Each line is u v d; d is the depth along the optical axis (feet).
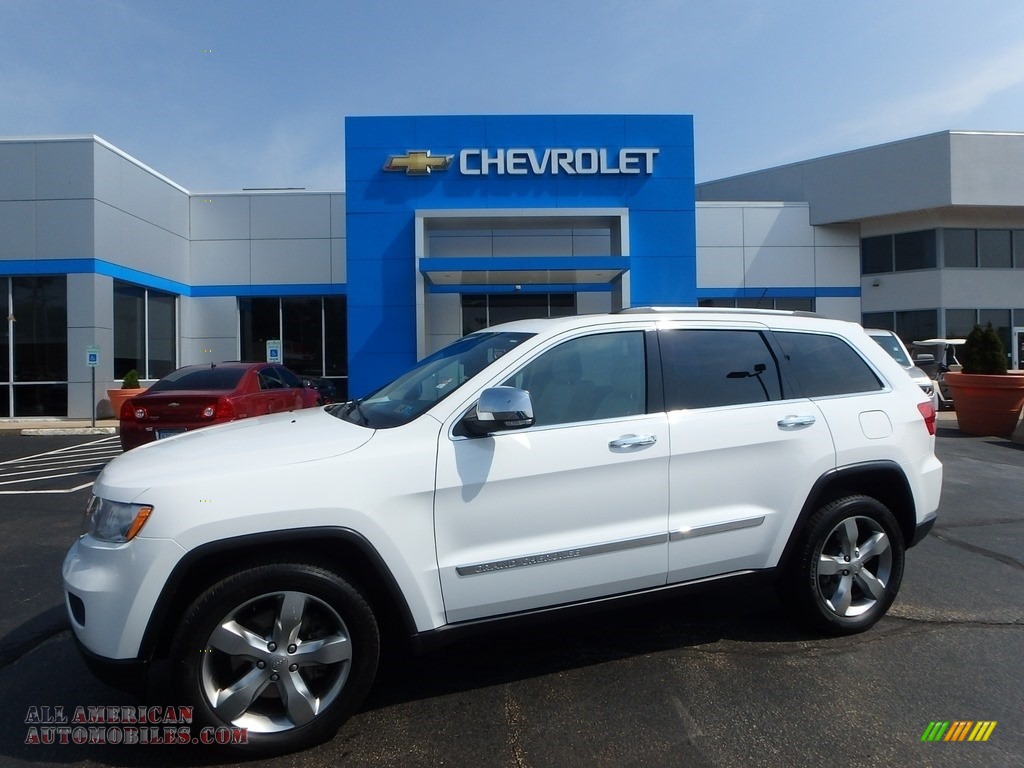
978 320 71.00
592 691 11.34
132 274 58.29
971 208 67.97
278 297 68.18
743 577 12.29
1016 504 24.56
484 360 11.85
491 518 10.46
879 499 14.16
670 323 12.60
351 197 55.36
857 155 70.74
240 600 9.37
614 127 55.88
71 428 49.06
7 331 54.54
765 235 72.64
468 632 10.52
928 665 12.12
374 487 9.86
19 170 53.67
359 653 9.86
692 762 9.37
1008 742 9.80
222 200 67.56
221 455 9.98
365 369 55.26
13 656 12.88
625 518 11.30
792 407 12.82
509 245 59.93
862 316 74.54
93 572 9.29
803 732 10.06
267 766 9.41
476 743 9.89
